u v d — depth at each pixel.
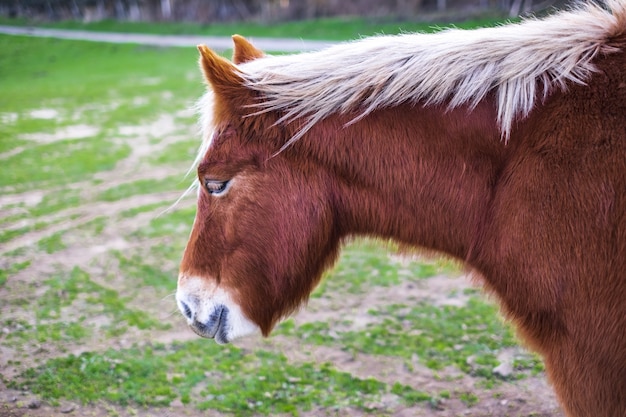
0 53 30.36
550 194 1.98
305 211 2.28
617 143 1.93
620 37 2.06
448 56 2.13
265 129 2.23
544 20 2.21
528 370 3.89
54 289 5.16
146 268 5.62
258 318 2.43
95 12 41.62
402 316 4.62
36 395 3.68
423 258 2.41
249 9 36.00
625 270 1.92
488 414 3.49
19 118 14.01
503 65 2.09
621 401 2.06
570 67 2.02
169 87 18.08
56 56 29.31
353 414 3.52
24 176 8.96
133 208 7.40
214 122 2.27
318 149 2.25
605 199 1.93
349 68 2.19
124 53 28.81
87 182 8.65
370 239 2.48
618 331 1.97
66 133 12.20
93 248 6.13
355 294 5.03
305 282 2.42
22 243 6.29
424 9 27.25
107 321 4.64
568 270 1.98
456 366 3.96
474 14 22.66
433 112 2.17
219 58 2.20
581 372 2.06
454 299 4.88
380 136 2.21
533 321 2.13
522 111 2.07
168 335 4.43
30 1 43.28
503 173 2.10
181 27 35.03
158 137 11.62
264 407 3.58
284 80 2.21
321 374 3.90
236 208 2.28
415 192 2.21
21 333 4.41
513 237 2.06
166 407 3.59
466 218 2.19
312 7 31.95
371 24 26.88
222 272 2.35
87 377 3.86
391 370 3.94
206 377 3.89
